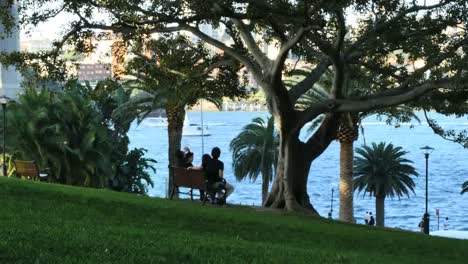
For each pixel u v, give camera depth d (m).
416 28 18.56
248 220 12.55
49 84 31.45
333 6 15.37
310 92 29.92
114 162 34.97
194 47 22.61
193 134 183.38
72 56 19.97
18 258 6.48
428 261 10.30
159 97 30.72
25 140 28.83
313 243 11.09
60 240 7.60
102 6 17.39
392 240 12.44
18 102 30.50
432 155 156.00
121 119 35.75
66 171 29.75
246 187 87.06
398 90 19.59
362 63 22.17
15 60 19.58
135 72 26.67
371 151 49.59
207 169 16.80
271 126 44.62
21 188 12.70
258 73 19.64
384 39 19.23
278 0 15.50
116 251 7.34
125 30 18.11
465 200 83.06
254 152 44.78
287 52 17.94
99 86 24.64
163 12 16.75
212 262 7.39
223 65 21.75
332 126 20.98
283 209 19.89
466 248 12.15
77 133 29.89
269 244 9.87
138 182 37.16
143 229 10.06
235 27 21.94
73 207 11.37
